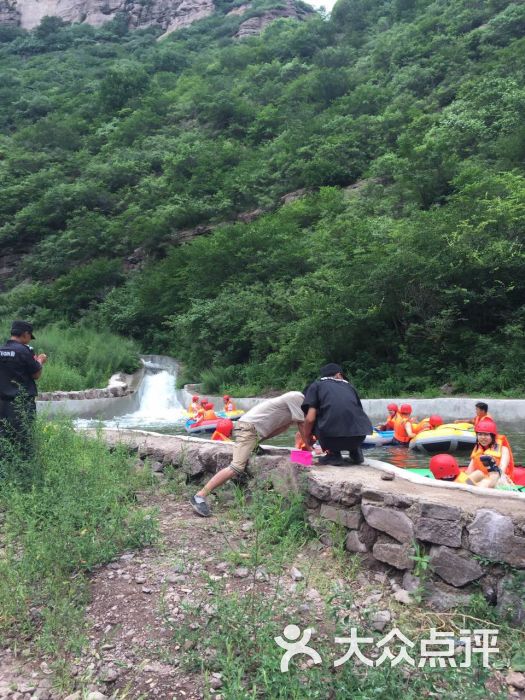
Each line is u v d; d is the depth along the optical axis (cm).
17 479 515
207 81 6444
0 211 4738
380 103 4478
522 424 1246
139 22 10731
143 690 286
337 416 484
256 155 4519
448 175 2700
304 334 1941
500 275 1725
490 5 4969
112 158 5088
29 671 306
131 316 3334
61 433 616
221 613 321
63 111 6562
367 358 1894
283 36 7325
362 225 2202
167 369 2891
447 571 354
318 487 446
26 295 3859
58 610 346
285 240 2714
